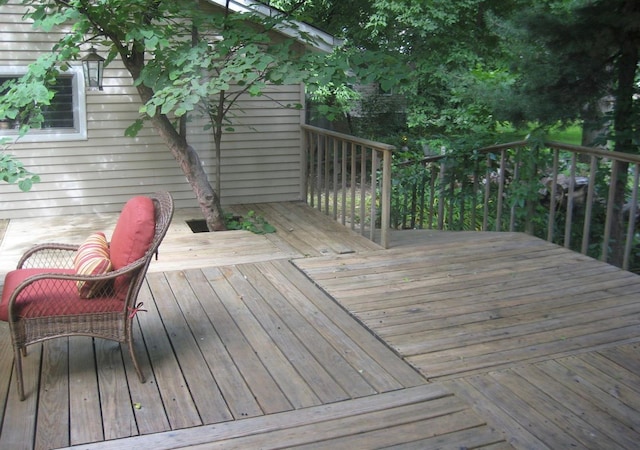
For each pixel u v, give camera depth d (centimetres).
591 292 427
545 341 351
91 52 496
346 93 1088
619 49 536
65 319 291
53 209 616
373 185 543
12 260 480
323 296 418
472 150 636
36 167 601
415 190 713
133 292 298
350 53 532
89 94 604
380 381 307
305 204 687
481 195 674
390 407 283
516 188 592
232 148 667
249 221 595
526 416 276
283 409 281
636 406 286
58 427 264
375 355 334
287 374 313
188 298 412
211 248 520
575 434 263
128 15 513
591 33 527
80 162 614
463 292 425
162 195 338
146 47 497
